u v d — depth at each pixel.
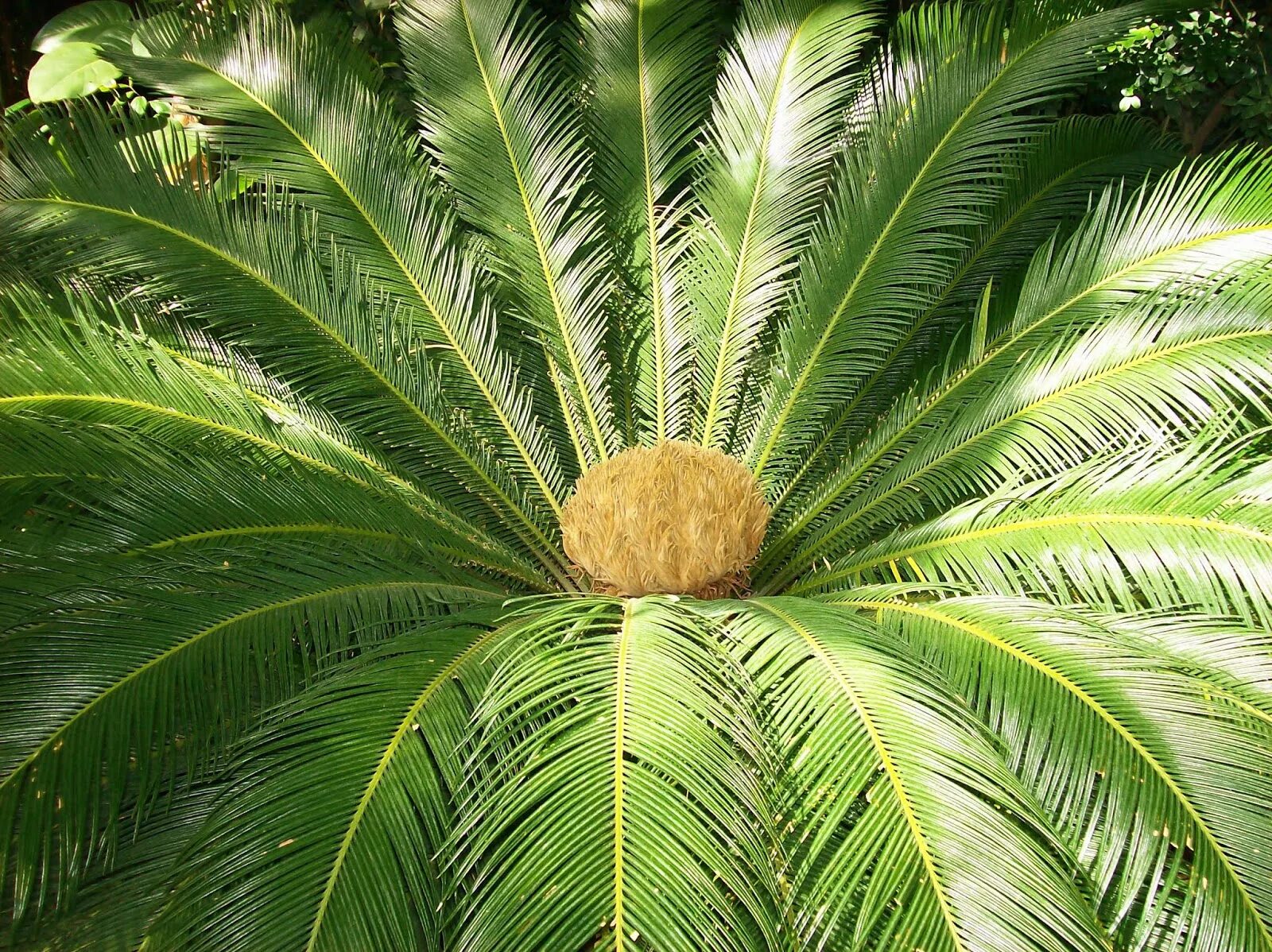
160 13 3.34
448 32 3.63
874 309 3.34
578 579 3.20
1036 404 2.69
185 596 2.02
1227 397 2.35
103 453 2.28
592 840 1.56
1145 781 1.74
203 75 3.22
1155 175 3.60
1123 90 4.85
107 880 1.80
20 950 1.70
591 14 3.81
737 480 2.92
